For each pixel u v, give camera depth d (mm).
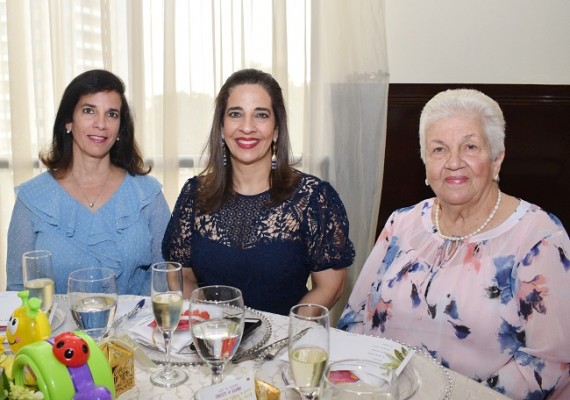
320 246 1838
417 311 1475
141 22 2867
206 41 2928
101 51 2932
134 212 2066
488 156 1457
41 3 2873
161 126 2992
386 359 1106
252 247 1788
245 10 2883
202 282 1901
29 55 2957
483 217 1484
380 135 2941
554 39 2803
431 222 1586
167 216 2176
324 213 1829
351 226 3027
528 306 1334
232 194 1850
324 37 2900
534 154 2857
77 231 2000
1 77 2967
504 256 1408
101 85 2006
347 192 3006
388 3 2875
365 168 2980
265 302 1827
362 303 1672
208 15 2902
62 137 2066
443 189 1475
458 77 2895
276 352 1144
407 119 2945
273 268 1789
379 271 1651
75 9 2895
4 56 2945
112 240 2023
